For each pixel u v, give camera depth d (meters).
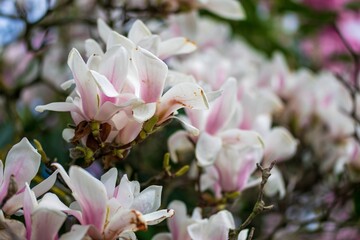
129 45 0.77
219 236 0.76
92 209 0.68
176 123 1.18
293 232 1.12
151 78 0.75
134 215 0.67
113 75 0.74
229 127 0.93
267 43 1.51
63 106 0.75
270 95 1.17
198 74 1.12
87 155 0.76
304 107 1.28
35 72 1.29
